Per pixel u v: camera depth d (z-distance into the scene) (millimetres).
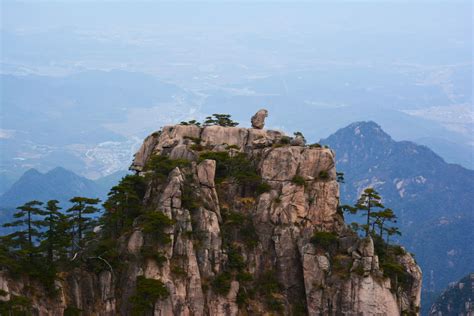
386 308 158250
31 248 149875
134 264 154375
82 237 159500
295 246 165750
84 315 149750
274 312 160750
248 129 185125
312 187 169875
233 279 160000
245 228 166500
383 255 166750
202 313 155375
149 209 161625
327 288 160250
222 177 173625
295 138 179250
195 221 161000
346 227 168125
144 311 150250
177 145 179250
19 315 139125
